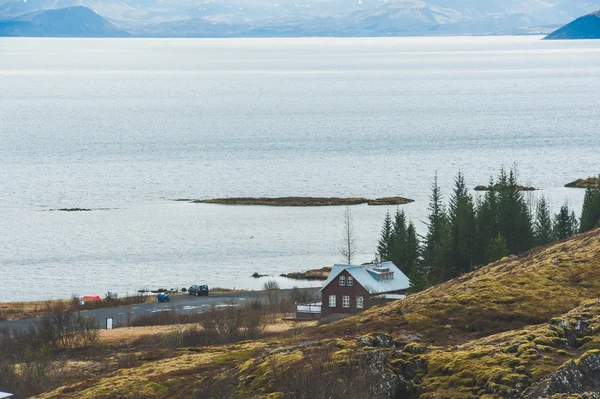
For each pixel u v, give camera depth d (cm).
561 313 15738
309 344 14500
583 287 17200
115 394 15338
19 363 19350
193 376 15838
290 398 11444
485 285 17788
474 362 12538
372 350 13225
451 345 14425
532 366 11944
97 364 19075
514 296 16825
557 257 19612
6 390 17212
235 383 13675
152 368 17038
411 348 13600
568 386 10981
